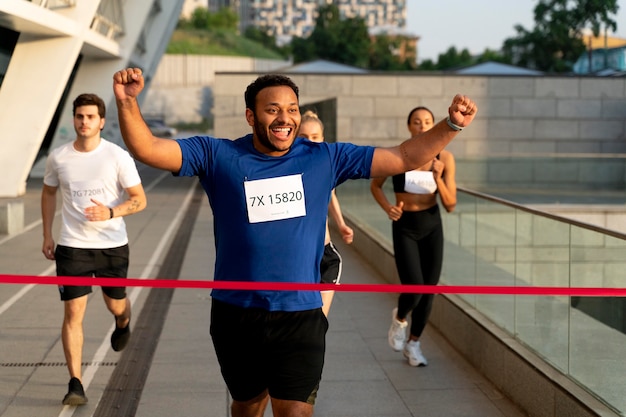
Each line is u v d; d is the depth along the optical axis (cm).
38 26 1781
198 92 8062
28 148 1945
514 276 621
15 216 1307
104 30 2409
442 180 607
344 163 337
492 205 668
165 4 3556
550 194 1914
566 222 517
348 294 873
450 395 545
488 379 577
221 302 337
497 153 2327
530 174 1928
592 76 2317
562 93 2320
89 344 661
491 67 2872
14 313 763
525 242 599
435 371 599
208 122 7781
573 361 474
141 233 1360
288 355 332
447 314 685
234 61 8588
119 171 510
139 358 626
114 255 520
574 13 6931
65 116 2567
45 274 975
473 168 1964
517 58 7244
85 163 509
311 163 333
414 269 600
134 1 2630
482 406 524
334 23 9756
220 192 330
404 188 601
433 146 321
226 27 10975
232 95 2200
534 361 506
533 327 532
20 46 1938
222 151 329
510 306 570
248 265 329
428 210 603
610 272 448
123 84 283
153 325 731
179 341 677
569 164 1902
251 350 336
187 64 8194
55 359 618
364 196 1200
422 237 605
